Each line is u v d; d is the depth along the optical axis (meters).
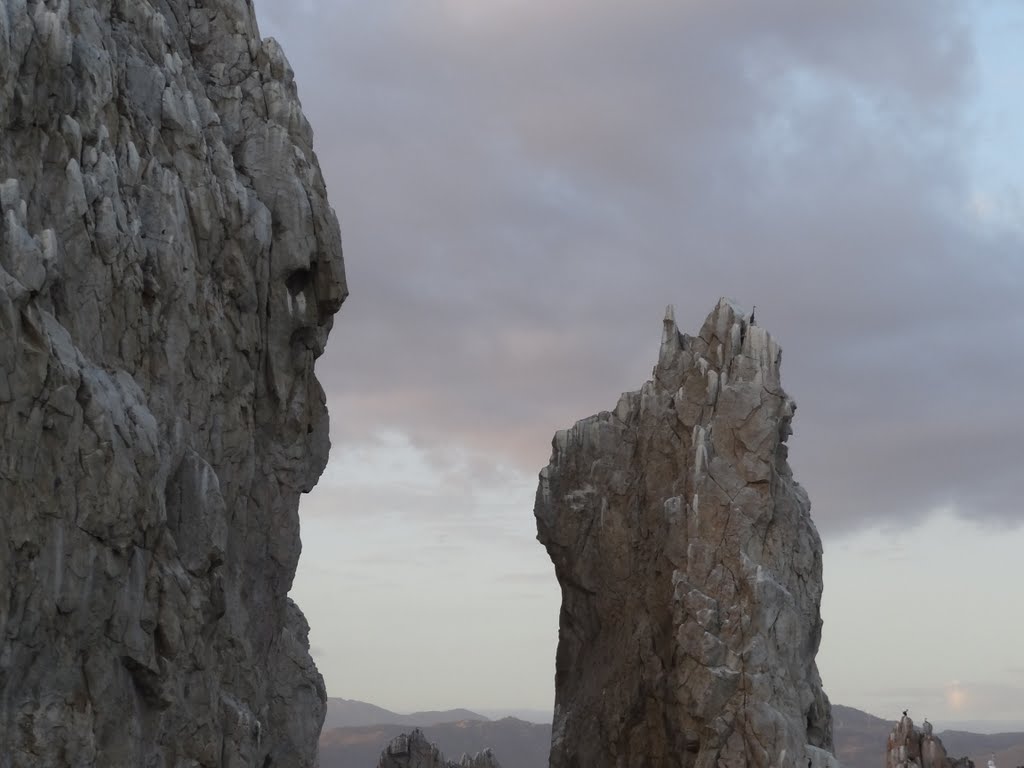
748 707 69.88
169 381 48.47
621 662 77.94
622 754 76.25
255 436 56.72
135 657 42.84
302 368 58.88
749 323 78.19
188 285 50.03
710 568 72.75
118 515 41.44
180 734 47.38
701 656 70.69
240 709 52.12
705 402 76.62
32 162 42.59
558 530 83.81
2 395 37.34
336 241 59.69
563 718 82.12
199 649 47.69
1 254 38.44
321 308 59.78
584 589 82.56
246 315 54.56
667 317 81.88
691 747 70.88
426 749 101.00
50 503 39.34
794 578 74.00
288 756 58.03
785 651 71.44
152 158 49.94
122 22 52.41
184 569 47.22
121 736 42.34
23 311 38.28
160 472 44.56
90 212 44.38
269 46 61.38
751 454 74.19
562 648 84.50
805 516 77.62
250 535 56.38
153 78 51.50
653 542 77.62
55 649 40.09
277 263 57.19
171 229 49.41
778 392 75.38
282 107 60.06
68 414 39.84
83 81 45.88
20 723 38.84
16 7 41.78
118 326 45.69
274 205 57.56
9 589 37.91
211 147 55.12
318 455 61.22
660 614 75.81
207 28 60.75
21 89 41.91
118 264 45.50
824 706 73.62
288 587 58.50
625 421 83.56
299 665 59.22
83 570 40.47
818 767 69.50
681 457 77.12
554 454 85.88
